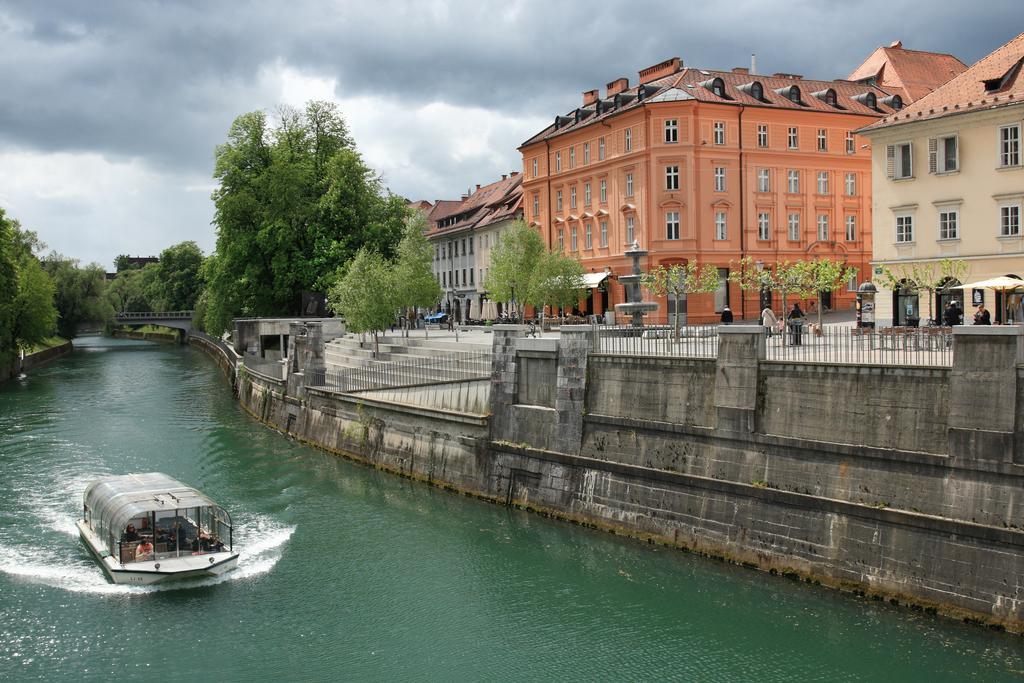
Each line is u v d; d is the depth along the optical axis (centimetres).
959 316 3844
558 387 3020
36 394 6347
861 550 2172
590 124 6975
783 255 6662
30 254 10462
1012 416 1967
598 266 6981
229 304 7656
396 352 5175
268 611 2336
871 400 2225
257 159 7425
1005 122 4169
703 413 2605
